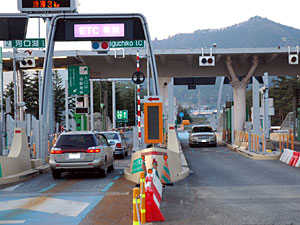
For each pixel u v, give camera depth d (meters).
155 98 14.77
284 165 17.84
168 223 7.28
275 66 34.00
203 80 42.19
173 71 34.00
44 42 21.95
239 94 34.41
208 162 20.06
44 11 20.02
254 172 15.19
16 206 9.13
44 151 17.86
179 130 88.44
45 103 17.78
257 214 7.91
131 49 29.09
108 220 7.67
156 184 9.16
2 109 22.44
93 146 14.01
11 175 13.80
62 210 8.62
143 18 17.19
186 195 10.23
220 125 51.41
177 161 13.76
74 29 17.30
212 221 7.40
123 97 98.00
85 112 29.56
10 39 15.52
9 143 25.08
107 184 12.62
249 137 24.19
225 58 32.59
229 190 10.92
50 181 13.64
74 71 30.75
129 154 27.05
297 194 10.11
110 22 17.31
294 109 40.25
